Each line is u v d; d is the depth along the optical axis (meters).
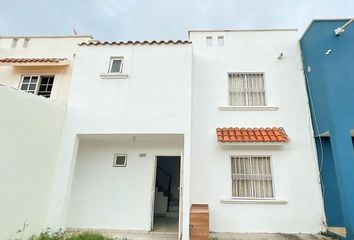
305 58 8.90
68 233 6.93
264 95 8.97
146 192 8.12
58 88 9.17
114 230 7.71
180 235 6.62
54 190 7.03
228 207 7.73
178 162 13.40
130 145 8.61
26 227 6.13
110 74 8.05
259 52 9.39
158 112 7.64
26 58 9.95
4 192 5.62
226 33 9.71
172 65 8.14
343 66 7.54
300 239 6.75
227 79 9.16
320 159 8.02
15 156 5.95
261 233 7.38
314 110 8.26
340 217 7.48
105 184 8.23
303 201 7.66
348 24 7.60
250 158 8.20
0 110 5.66
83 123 7.66
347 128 6.98
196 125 8.61
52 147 7.15
